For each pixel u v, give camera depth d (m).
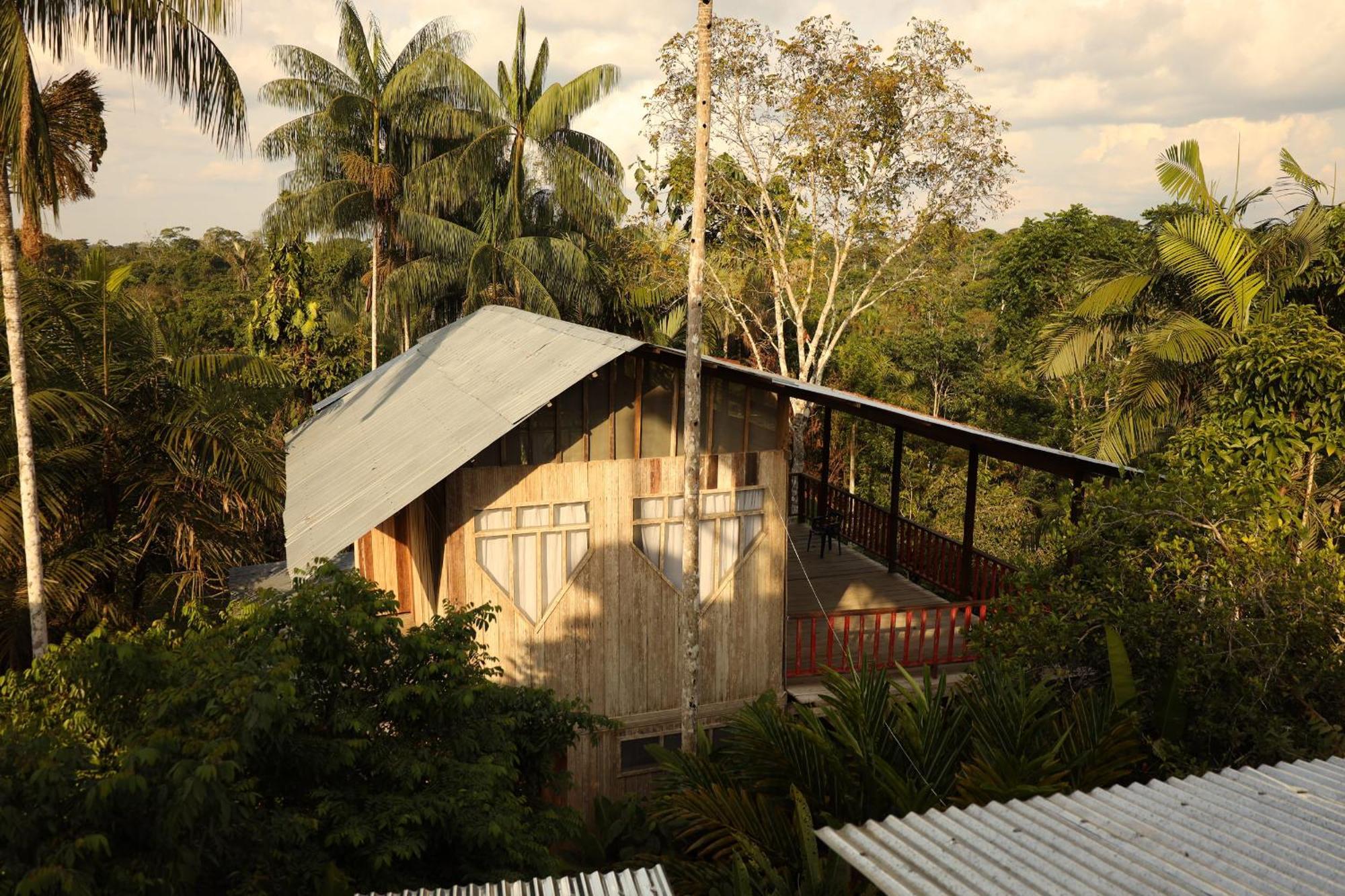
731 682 11.78
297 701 5.73
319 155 28.50
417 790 6.67
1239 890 4.27
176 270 66.75
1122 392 16.97
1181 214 18.02
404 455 11.00
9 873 4.09
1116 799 5.49
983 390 34.47
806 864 7.51
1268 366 11.52
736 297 30.39
